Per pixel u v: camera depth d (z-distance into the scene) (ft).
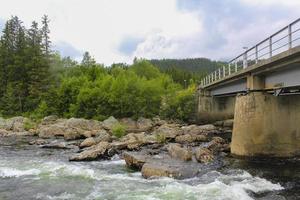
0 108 232.53
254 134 82.43
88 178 64.80
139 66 363.76
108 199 51.47
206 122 199.11
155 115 218.18
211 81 174.40
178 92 233.55
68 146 111.14
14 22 259.80
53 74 256.93
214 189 55.06
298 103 82.94
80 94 204.85
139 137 119.85
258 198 51.60
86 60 366.63
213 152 93.09
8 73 243.19
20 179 64.34
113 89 207.10
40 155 94.99
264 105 82.53
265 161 80.89
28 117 214.48
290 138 81.82
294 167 74.28
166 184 59.06
